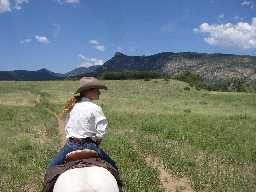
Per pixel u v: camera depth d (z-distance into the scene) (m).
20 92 54.59
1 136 22.55
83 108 7.42
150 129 27.14
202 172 15.98
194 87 69.56
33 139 22.58
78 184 6.39
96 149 7.39
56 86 66.81
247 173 16.48
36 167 16.00
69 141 7.44
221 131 26.77
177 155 18.69
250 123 31.66
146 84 69.31
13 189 13.58
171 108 44.88
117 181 7.19
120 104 47.31
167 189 14.41
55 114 36.34
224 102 54.06
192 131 26.06
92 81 7.66
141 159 17.64
